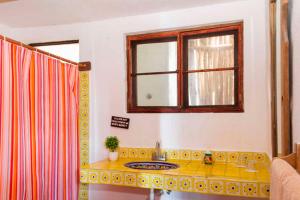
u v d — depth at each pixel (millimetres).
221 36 2178
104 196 2377
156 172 1778
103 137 2410
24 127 1635
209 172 1770
